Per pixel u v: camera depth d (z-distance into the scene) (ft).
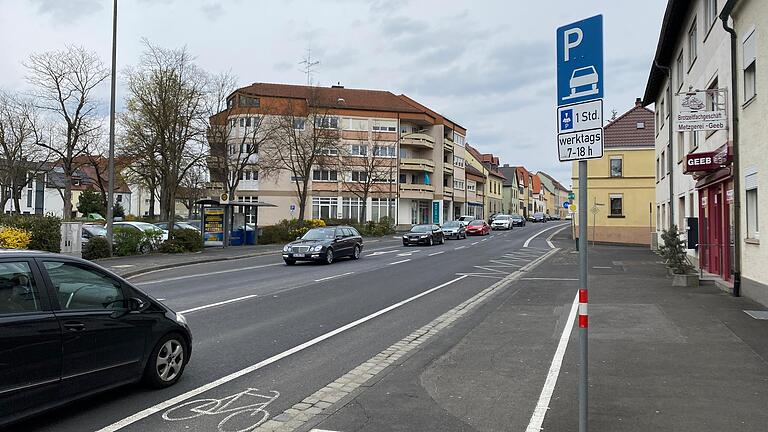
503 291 45.57
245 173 178.91
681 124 43.45
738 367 21.22
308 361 23.44
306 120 144.15
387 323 32.12
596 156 12.78
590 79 12.96
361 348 25.84
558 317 32.53
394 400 18.22
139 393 18.94
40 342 15.26
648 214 126.82
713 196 50.83
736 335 26.61
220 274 60.95
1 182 145.38
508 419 16.31
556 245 117.60
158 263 69.36
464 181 261.24
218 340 27.45
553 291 44.50
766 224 34.35
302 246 72.79
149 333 18.94
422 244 120.67
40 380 15.26
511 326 30.17
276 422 16.31
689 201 64.95
